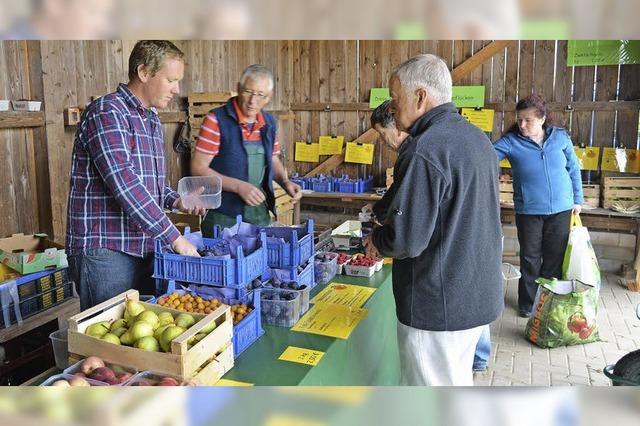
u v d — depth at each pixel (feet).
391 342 8.43
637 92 16.92
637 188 16.84
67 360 4.92
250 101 8.95
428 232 5.60
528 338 12.67
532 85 17.80
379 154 19.83
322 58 19.88
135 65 6.33
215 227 7.75
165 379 4.11
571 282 12.66
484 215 5.90
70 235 6.55
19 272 8.22
